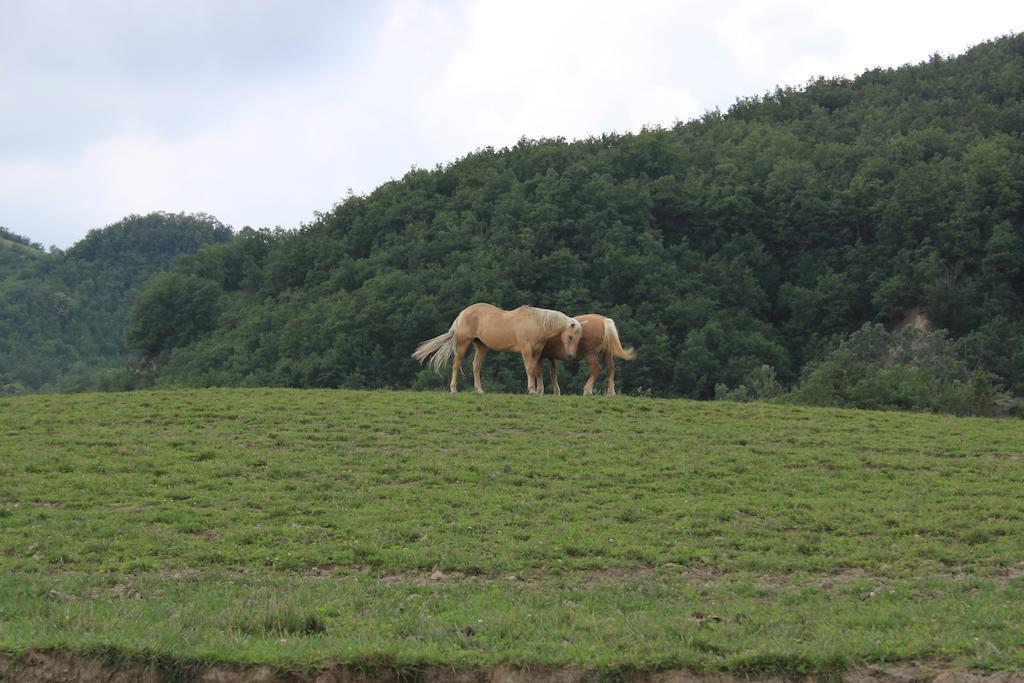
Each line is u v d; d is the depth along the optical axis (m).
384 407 22.70
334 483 16.81
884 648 9.47
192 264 105.62
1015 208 91.19
